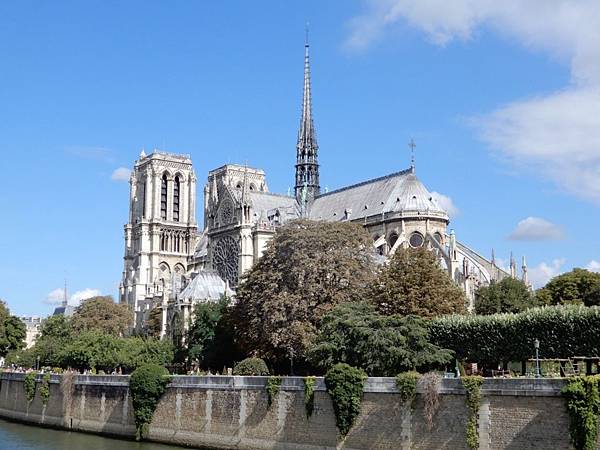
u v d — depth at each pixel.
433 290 100.75
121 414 102.38
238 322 116.00
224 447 85.94
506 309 138.75
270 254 113.81
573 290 145.38
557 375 75.25
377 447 71.12
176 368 138.25
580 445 57.91
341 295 106.38
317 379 77.62
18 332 195.00
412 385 69.19
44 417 119.62
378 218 170.62
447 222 168.38
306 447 77.38
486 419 63.72
